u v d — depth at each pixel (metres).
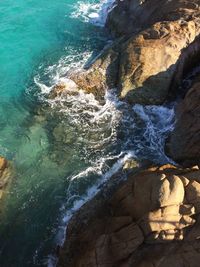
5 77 19.33
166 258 10.41
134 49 17.42
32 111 17.55
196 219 11.00
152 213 11.14
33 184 14.77
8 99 18.19
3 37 21.61
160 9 20.02
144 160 15.27
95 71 17.80
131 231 11.15
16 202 14.27
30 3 23.98
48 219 13.81
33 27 22.34
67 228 13.08
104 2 24.27
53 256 12.88
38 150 15.91
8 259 12.88
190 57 17.97
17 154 15.81
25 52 20.78
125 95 17.08
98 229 12.09
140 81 16.92
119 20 21.52
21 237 13.38
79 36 21.91
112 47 18.55
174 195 11.43
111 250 11.11
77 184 14.72
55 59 20.28
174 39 17.50
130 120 16.81
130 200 12.20
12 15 22.98
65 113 17.09
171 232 10.83
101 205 13.39
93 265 11.02
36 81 18.95
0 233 13.46
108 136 16.28
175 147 15.22
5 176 14.88
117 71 17.73
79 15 23.28
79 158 15.55
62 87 17.77
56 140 16.22
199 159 14.45
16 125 17.02
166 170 12.92
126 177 14.56
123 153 15.65
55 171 15.17
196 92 15.39
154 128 16.55
